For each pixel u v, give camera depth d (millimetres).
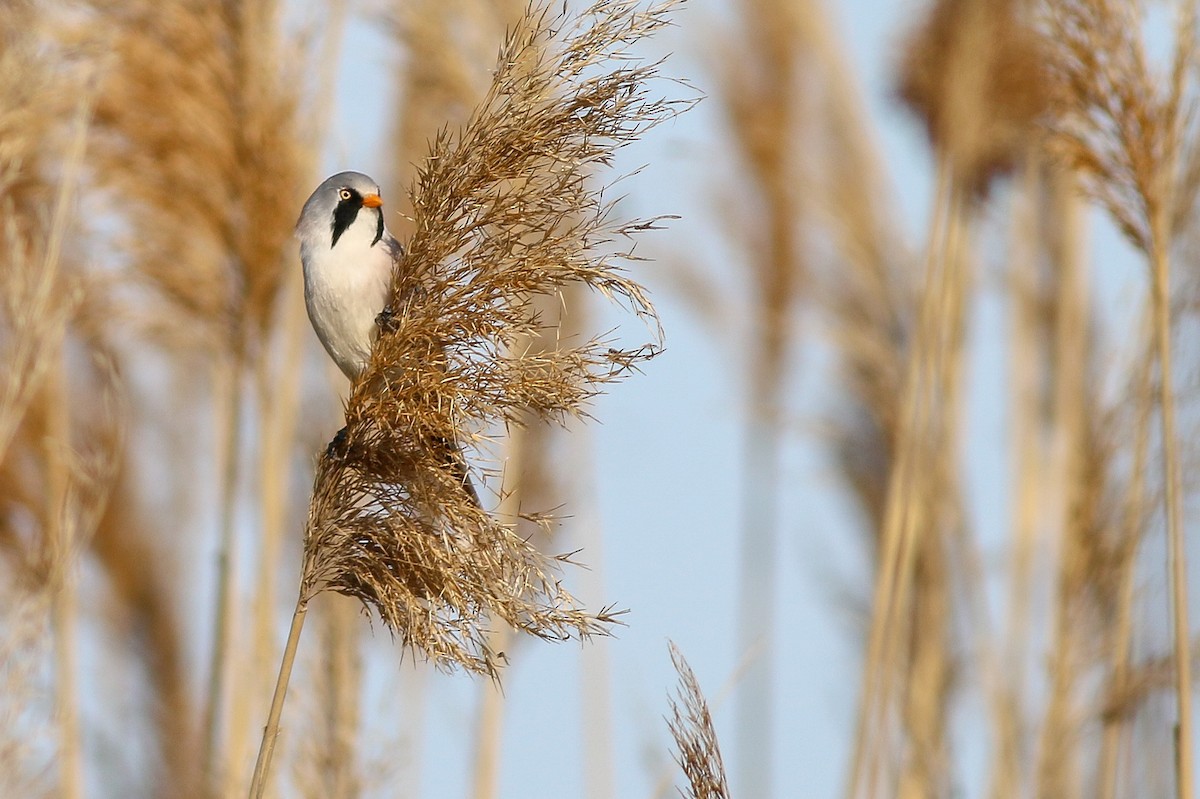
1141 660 10516
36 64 9031
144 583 10711
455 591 5816
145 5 9992
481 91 11203
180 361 11438
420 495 5840
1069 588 10641
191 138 10164
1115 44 8062
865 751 10711
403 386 5809
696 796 6078
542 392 5773
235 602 10250
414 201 5992
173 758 10383
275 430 10500
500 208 5816
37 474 9555
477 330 5809
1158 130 8062
